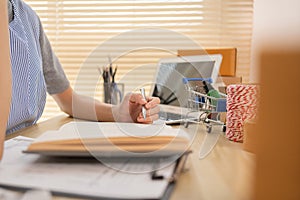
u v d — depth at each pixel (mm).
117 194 302
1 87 500
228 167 422
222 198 315
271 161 186
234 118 597
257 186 192
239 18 2094
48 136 461
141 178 349
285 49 164
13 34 903
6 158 432
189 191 335
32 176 357
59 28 2219
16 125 906
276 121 180
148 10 2158
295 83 167
